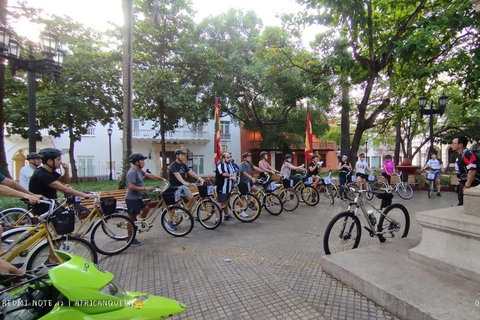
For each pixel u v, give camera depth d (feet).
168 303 7.27
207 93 56.08
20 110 39.91
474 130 65.98
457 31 26.55
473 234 9.50
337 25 31.30
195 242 17.69
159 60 48.93
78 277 6.32
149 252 15.96
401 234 16.34
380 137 96.17
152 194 30.89
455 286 9.34
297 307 9.68
